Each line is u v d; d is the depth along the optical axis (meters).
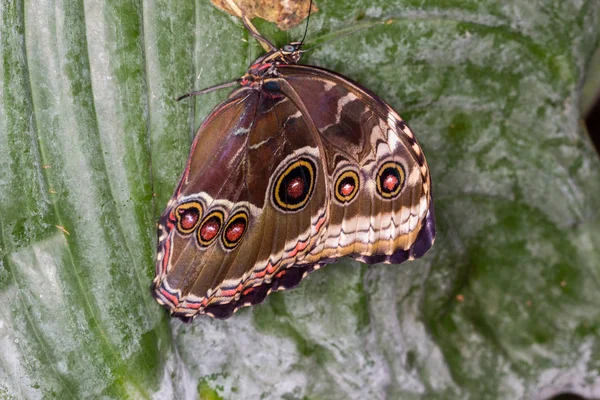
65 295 0.58
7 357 0.57
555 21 0.64
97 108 0.58
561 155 0.66
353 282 0.64
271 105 0.58
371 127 0.58
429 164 0.66
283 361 0.64
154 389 0.59
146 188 0.59
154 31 0.59
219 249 0.58
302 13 0.61
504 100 0.65
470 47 0.64
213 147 0.57
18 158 0.57
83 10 0.57
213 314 0.58
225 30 0.60
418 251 0.60
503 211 0.67
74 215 0.58
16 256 0.57
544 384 0.67
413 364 0.66
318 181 0.59
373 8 0.62
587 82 0.67
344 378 0.64
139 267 0.59
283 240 0.59
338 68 0.62
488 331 0.67
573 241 0.67
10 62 0.56
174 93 0.59
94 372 0.58
